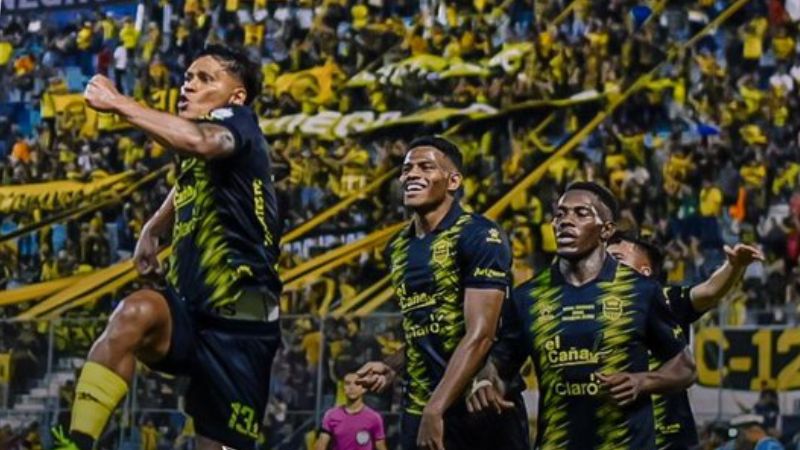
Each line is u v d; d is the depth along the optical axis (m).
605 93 20.72
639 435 6.69
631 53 20.83
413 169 6.87
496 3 22.33
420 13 22.84
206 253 5.32
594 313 6.78
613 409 6.69
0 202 24.61
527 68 21.50
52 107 25.08
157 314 5.13
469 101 21.73
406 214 21.31
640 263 8.47
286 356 18.12
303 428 17.86
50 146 24.83
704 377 16.12
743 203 19.03
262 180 5.41
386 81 22.61
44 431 19.08
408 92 22.36
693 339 16.22
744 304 17.42
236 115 5.32
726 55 20.28
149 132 5.01
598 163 20.20
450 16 22.61
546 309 6.86
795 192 18.92
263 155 5.41
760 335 15.94
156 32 24.81
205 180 5.34
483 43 22.17
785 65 19.95
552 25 21.64
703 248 18.95
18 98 25.36
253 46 23.88
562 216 6.90
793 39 20.09
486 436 6.96
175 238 5.45
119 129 24.31
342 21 23.34
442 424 6.45
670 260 18.92
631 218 19.45
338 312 20.52
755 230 18.78
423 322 6.83
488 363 6.86
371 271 20.86
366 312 20.28
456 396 6.49
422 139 6.97
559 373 6.80
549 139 20.81
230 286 5.31
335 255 21.27
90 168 24.28
